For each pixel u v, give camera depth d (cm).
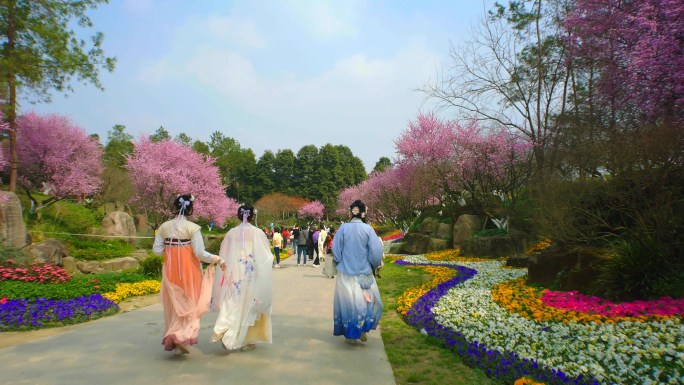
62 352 468
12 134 1531
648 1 812
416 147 2073
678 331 489
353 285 530
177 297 457
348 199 5456
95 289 870
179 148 2619
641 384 377
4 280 875
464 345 508
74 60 1365
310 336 565
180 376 397
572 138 1050
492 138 1797
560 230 873
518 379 387
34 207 1916
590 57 1091
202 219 3089
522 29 1572
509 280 994
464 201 2105
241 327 474
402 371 431
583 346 486
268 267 501
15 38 1309
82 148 2256
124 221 2025
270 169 9469
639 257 653
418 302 784
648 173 717
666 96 835
